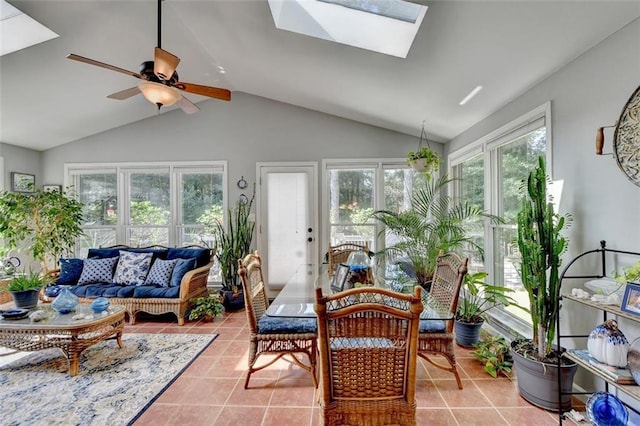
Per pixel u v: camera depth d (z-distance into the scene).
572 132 2.07
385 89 3.23
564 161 2.14
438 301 2.38
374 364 1.31
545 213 1.96
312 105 4.41
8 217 3.95
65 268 3.96
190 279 3.68
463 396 2.11
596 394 1.67
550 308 1.97
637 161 1.58
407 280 2.76
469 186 3.87
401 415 1.31
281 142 4.66
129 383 2.30
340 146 4.60
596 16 1.65
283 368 2.53
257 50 3.15
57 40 2.88
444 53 2.35
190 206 4.79
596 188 1.89
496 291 2.88
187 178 4.80
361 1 2.39
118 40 3.04
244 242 4.41
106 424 1.85
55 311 2.79
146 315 3.93
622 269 1.70
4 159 4.42
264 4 2.43
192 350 2.87
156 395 2.15
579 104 2.01
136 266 3.90
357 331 1.28
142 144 4.77
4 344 2.47
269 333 2.22
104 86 3.68
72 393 2.17
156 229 4.81
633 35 1.65
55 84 3.48
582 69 1.99
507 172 3.03
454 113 3.37
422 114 3.63
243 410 1.98
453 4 1.83
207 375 2.42
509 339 2.90
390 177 4.58
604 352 1.52
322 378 1.30
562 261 2.16
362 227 4.62
